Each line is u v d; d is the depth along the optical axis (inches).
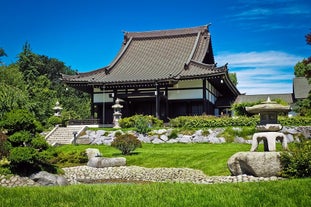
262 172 558.6
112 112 1713.8
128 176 755.4
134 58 1867.6
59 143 1295.5
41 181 605.0
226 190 375.9
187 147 1099.9
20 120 625.3
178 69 1656.0
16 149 605.9
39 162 660.7
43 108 1726.1
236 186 408.5
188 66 1620.3
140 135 1258.6
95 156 933.8
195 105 1621.6
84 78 1663.4
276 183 411.2
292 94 2124.8
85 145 1263.5
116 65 1808.6
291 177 529.7
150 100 1702.8
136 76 1631.4
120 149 979.9
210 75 1489.9
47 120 1499.8
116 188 409.1
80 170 812.6
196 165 796.0
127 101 1685.5
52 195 371.9
